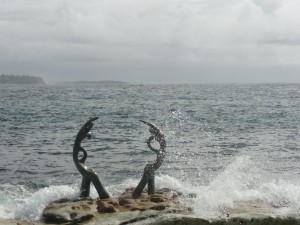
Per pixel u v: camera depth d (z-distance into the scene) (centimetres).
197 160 1745
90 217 808
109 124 3195
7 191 1249
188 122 3316
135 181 1300
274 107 4794
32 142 2348
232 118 3588
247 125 3094
